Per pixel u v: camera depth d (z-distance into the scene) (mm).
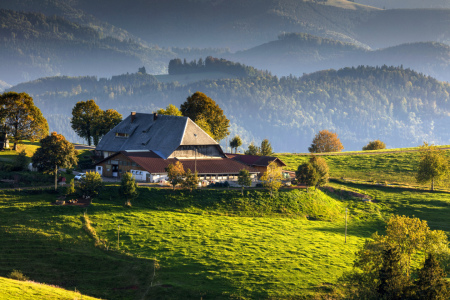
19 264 106438
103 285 101875
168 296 96938
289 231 141000
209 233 132125
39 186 155750
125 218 137500
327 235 142125
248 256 117500
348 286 102188
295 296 98250
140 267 108125
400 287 92062
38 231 121625
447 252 104875
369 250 101250
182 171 162875
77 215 135125
